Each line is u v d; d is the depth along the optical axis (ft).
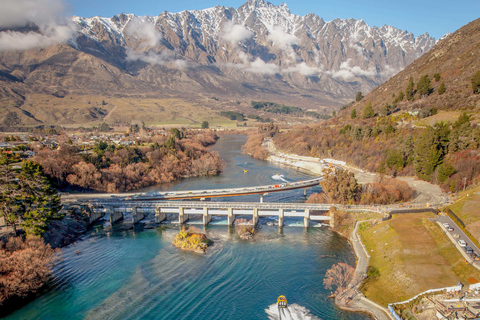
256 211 533.14
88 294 336.08
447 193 562.66
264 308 308.60
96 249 444.96
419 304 287.89
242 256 414.82
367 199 537.65
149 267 390.63
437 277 316.40
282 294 329.52
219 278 362.74
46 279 362.12
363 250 414.41
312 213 555.28
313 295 326.24
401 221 431.43
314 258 405.59
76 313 307.37
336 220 504.43
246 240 467.52
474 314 265.13
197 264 395.75
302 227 520.01
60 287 350.02
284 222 545.03
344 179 561.84
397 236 396.16
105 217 591.37
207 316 300.20
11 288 320.50
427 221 416.87
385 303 302.04
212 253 425.28
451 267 326.44
